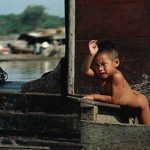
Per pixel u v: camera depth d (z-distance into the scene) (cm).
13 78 2333
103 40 800
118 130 676
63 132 774
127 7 789
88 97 714
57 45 4894
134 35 789
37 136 788
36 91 820
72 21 804
